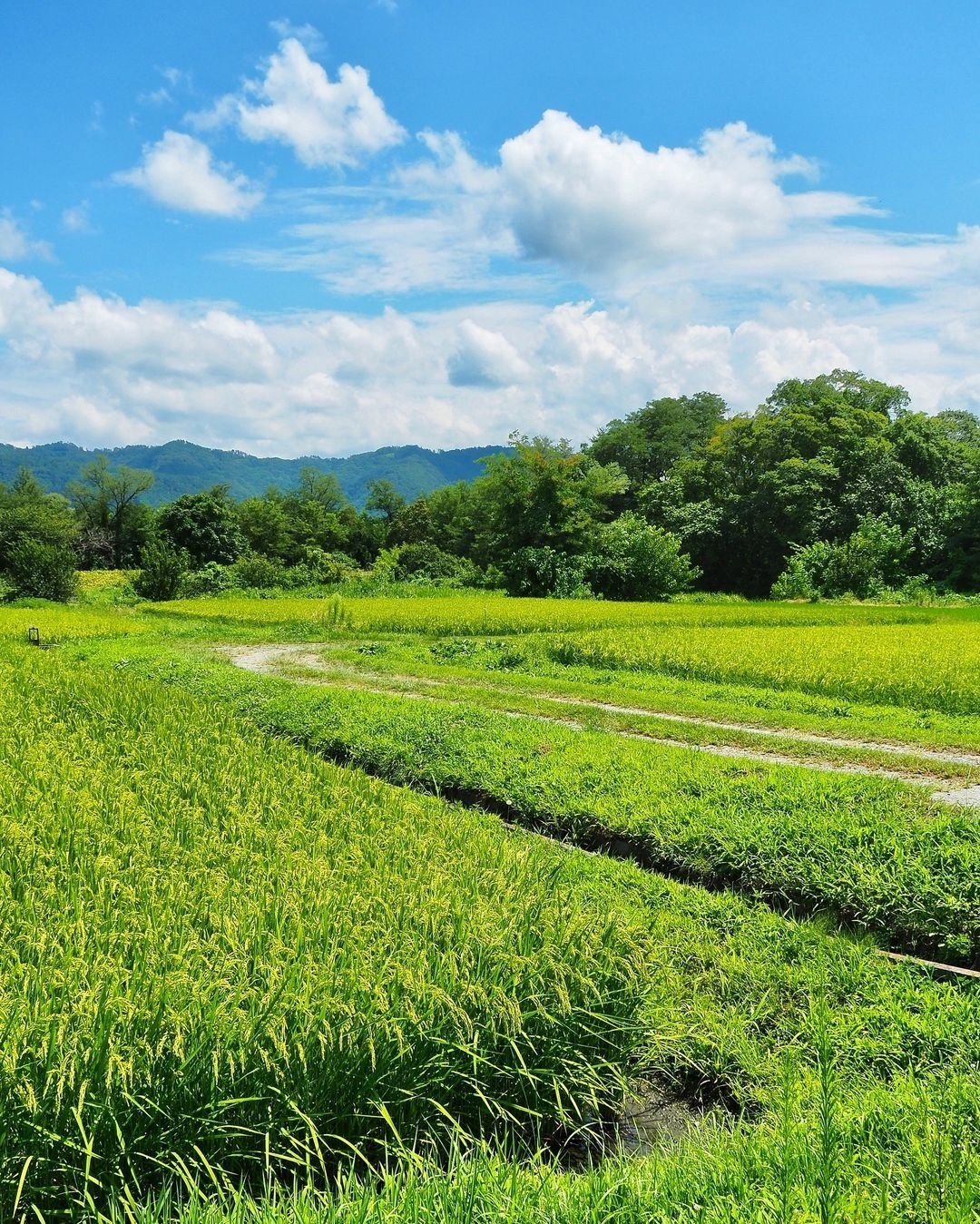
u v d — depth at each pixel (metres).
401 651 23.86
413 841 6.25
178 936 4.36
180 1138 3.47
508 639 24.88
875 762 11.17
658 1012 4.77
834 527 57.34
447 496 100.19
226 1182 3.26
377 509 119.25
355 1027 3.83
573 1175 3.39
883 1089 4.22
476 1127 4.12
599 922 4.97
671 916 6.33
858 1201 2.95
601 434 83.19
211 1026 3.62
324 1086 3.71
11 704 11.51
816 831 7.33
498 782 9.63
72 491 100.00
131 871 5.38
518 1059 4.14
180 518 75.75
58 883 5.24
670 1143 4.29
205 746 9.50
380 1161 3.81
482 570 60.38
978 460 54.56
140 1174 3.41
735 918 6.36
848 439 59.22
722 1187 3.12
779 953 5.88
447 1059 4.00
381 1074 3.82
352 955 4.20
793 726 13.59
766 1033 5.06
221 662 22.17
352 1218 2.89
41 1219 3.03
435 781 10.15
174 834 6.23
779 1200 2.96
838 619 31.98
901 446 61.53
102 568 93.06
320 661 22.59
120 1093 3.38
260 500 95.12
